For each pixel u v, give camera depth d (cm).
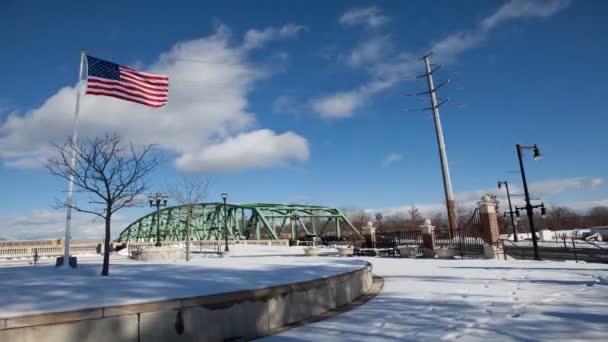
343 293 1052
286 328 806
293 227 8031
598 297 937
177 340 674
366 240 3288
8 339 544
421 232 2762
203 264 1427
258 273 1052
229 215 8575
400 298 1082
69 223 1437
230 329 740
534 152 2420
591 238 5388
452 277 1455
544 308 842
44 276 1003
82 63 1565
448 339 649
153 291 738
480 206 2361
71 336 587
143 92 1691
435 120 4494
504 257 2272
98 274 1057
